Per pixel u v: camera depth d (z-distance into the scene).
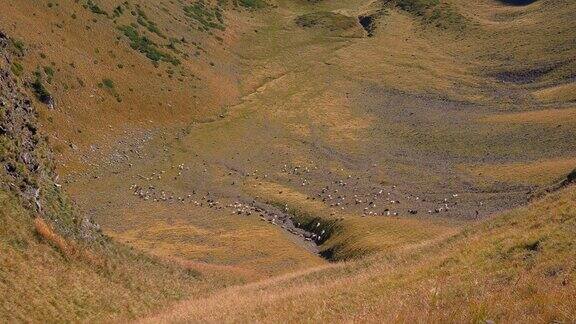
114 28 130.88
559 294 15.56
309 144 124.88
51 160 39.50
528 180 94.25
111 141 105.69
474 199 91.06
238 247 70.00
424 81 162.25
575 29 175.00
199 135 121.06
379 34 193.88
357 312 21.56
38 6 113.81
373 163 114.44
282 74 162.75
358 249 65.44
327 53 178.88
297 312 25.45
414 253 36.28
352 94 154.75
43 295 27.69
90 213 82.25
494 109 141.12
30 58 99.81
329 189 99.94
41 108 95.38
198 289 44.16
